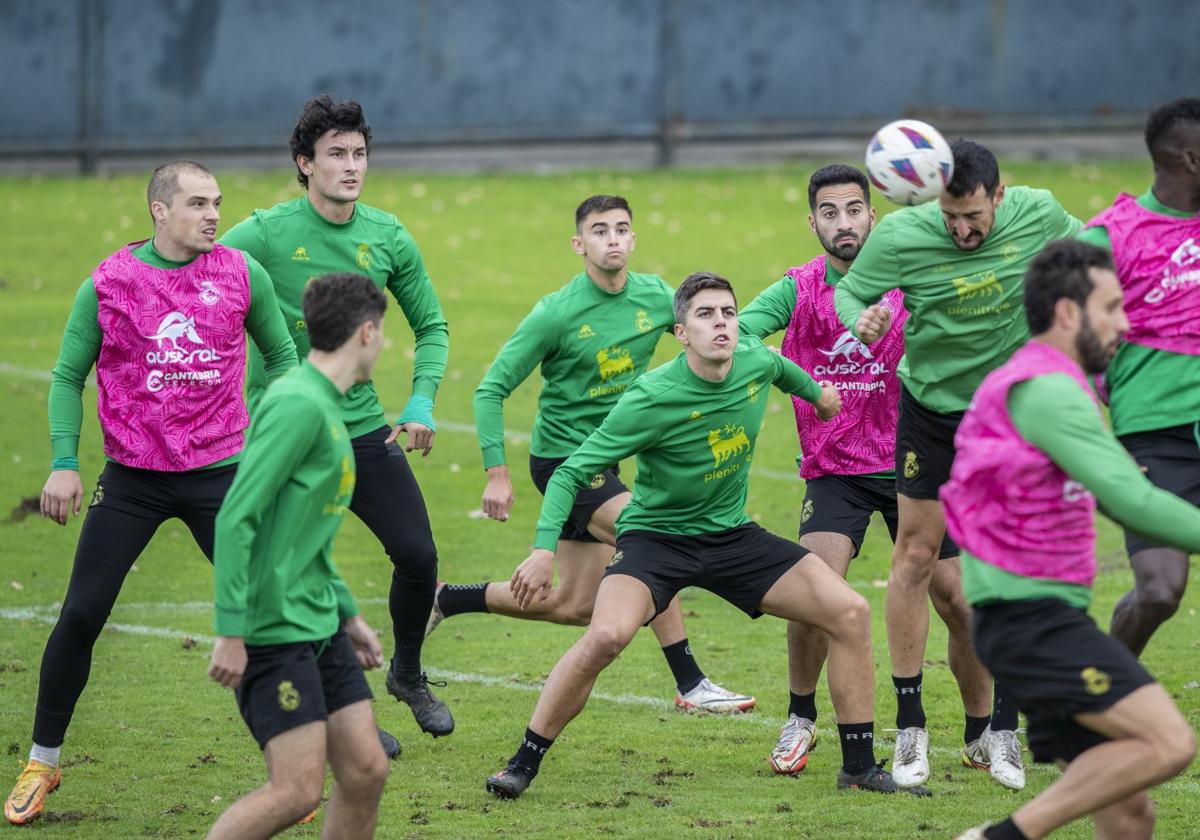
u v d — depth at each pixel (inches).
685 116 3745.1
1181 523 661.3
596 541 1148.5
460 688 1196.5
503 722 1109.1
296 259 1061.1
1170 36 3681.1
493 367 1117.7
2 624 1338.6
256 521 713.6
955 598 980.6
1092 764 679.7
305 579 738.8
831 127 3722.9
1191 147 812.0
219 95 3614.7
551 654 1294.3
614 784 971.9
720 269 2869.1
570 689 934.4
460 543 1630.2
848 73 3693.4
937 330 927.0
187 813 911.7
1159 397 841.5
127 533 923.4
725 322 914.7
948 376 935.7
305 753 724.0
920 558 967.0
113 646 1290.6
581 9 3681.1
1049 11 3661.4
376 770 750.5
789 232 3169.3
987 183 871.1
